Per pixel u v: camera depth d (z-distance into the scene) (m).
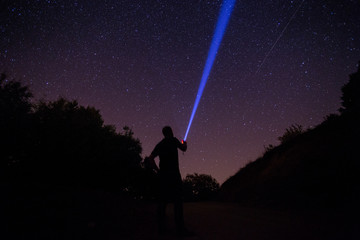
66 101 8.43
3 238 1.95
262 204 5.46
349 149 4.75
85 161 8.49
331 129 5.92
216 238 2.29
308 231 2.33
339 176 4.39
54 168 7.01
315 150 5.79
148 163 2.83
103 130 11.71
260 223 3.08
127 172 14.24
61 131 6.98
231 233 2.51
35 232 2.19
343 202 3.65
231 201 8.07
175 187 2.67
